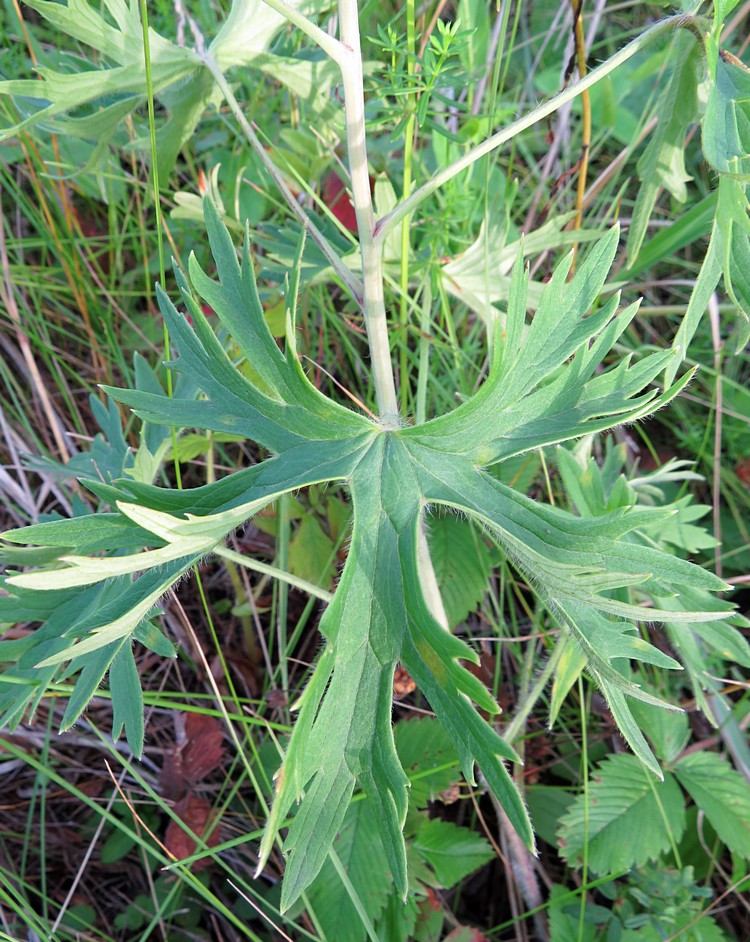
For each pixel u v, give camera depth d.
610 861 0.23
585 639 0.16
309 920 0.23
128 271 0.36
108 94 0.21
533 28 0.39
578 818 0.24
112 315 0.34
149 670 0.30
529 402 0.17
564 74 0.26
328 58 0.24
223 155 0.34
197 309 0.16
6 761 0.28
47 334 0.33
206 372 0.17
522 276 0.16
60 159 0.32
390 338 0.28
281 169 0.30
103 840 0.28
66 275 0.33
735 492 0.32
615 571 0.16
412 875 0.23
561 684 0.21
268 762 0.26
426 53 0.20
